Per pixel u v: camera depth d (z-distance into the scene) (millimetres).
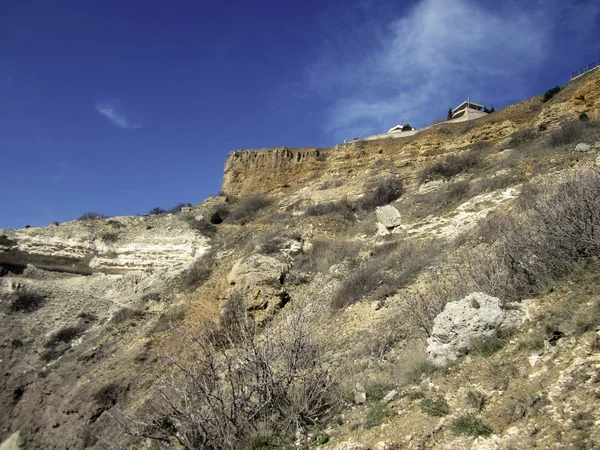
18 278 34031
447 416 5383
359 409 6555
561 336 5773
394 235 22188
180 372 8508
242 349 7688
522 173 21234
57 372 24984
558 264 7664
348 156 41250
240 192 46500
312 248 24047
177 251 35062
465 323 7059
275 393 7062
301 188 41281
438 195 24344
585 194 7961
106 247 36906
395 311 13078
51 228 38344
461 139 33938
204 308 22453
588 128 23188
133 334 26094
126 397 19188
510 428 4746
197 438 6500
